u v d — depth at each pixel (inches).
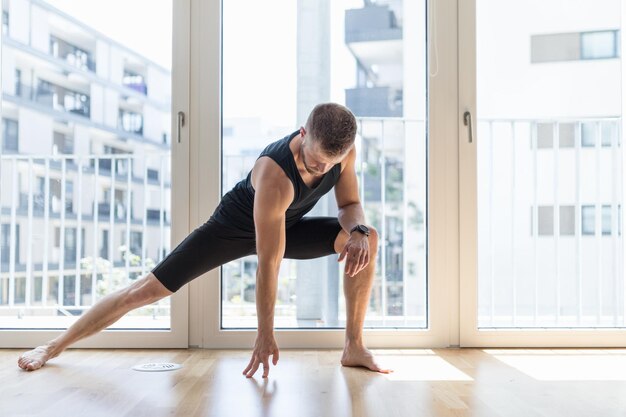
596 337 111.8
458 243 111.8
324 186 87.6
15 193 154.9
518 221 153.5
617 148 148.2
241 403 71.1
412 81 122.8
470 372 90.0
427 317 112.3
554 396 75.3
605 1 141.3
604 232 150.4
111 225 156.6
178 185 110.3
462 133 111.7
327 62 123.3
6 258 155.7
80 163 156.3
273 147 86.3
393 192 148.0
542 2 141.9
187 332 110.0
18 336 110.0
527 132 150.5
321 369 91.8
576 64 144.3
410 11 122.6
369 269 92.4
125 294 94.3
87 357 101.5
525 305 154.1
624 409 69.1
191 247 93.3
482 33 143.8
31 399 73.0
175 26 110.7
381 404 70.9
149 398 73.5
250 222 91.8
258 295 81.6
